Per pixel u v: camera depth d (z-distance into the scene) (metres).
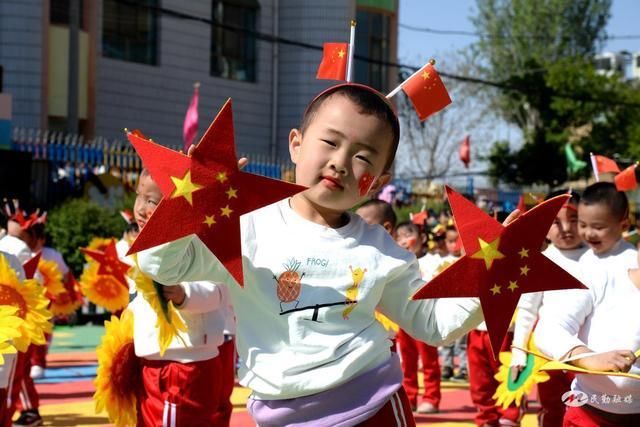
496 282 3.27
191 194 3.10
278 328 3.34
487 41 52.28
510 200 29.11
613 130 36.31
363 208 8.16
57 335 14.98
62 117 23.03
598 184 5.24
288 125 27.72
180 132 25.80
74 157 17.91
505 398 5.27
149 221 3.07
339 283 3.37
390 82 29.61
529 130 40.34
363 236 3.50
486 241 3.24
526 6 52.28
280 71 27.77
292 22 27.59
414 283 3.54
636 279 4.52
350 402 3.33
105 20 24.16
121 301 7.66
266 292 3.34
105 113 24.11
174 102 25.66
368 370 3.39
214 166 3.11
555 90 36.69
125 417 5.33
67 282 10.20
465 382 11.46
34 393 8.02
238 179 3.13
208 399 5.32
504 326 3.29
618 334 4.46
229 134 3.11
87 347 13.70
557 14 52.22
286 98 27.72
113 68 24.30
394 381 3.43
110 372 5.25
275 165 22.64
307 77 27.52
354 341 3.35
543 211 3.25
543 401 6.69
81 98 23.23
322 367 3.31
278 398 3.33
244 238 3.40
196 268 3.36
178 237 3.11
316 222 3.46
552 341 4.38
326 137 3.30
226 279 3.43
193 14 25.97
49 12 22.56
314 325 3.32
